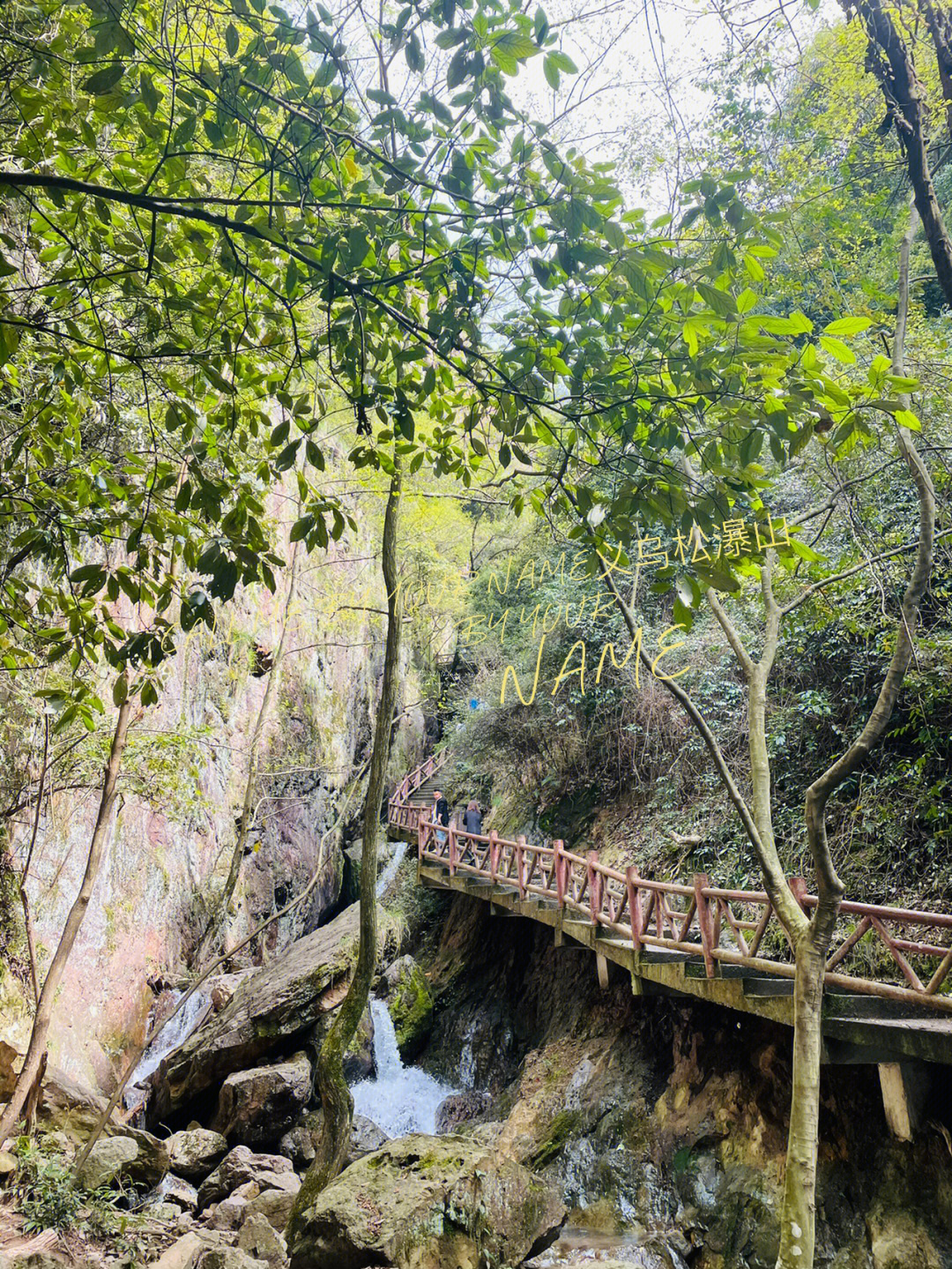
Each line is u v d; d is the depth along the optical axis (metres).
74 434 3.38
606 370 2.30
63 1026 8.76
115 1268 5.01
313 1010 10.48
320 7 2.02
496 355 2.39
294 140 2.20
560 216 1.99
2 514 3.26
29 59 2.47
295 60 2.10
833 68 4.50
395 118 2.03
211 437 3.19
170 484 3.09
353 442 12.24
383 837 19.30
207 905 13.02
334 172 2.29
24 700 6.50
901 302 3.86
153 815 11.66
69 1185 5.52
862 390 2.22
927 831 6.34
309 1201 5.21
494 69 1.94
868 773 7.03
